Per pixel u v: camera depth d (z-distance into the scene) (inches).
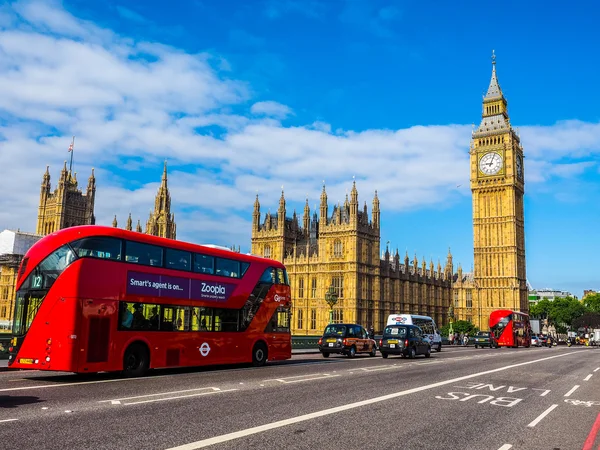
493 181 5910.4
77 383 888.3
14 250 5625.0
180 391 785.6
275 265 1411.2
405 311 5064.0
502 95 6131.9
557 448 481.7
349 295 4288.9
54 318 909.8
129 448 442.9
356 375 1080.8
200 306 1161.4
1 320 5477.4
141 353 1027.3
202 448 445.1
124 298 999.6
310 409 643.5
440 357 1846.7
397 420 588.7
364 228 4480.8
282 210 4827.8
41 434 488.1
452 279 6338.6
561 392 880.9
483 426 570.6
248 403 679.7
